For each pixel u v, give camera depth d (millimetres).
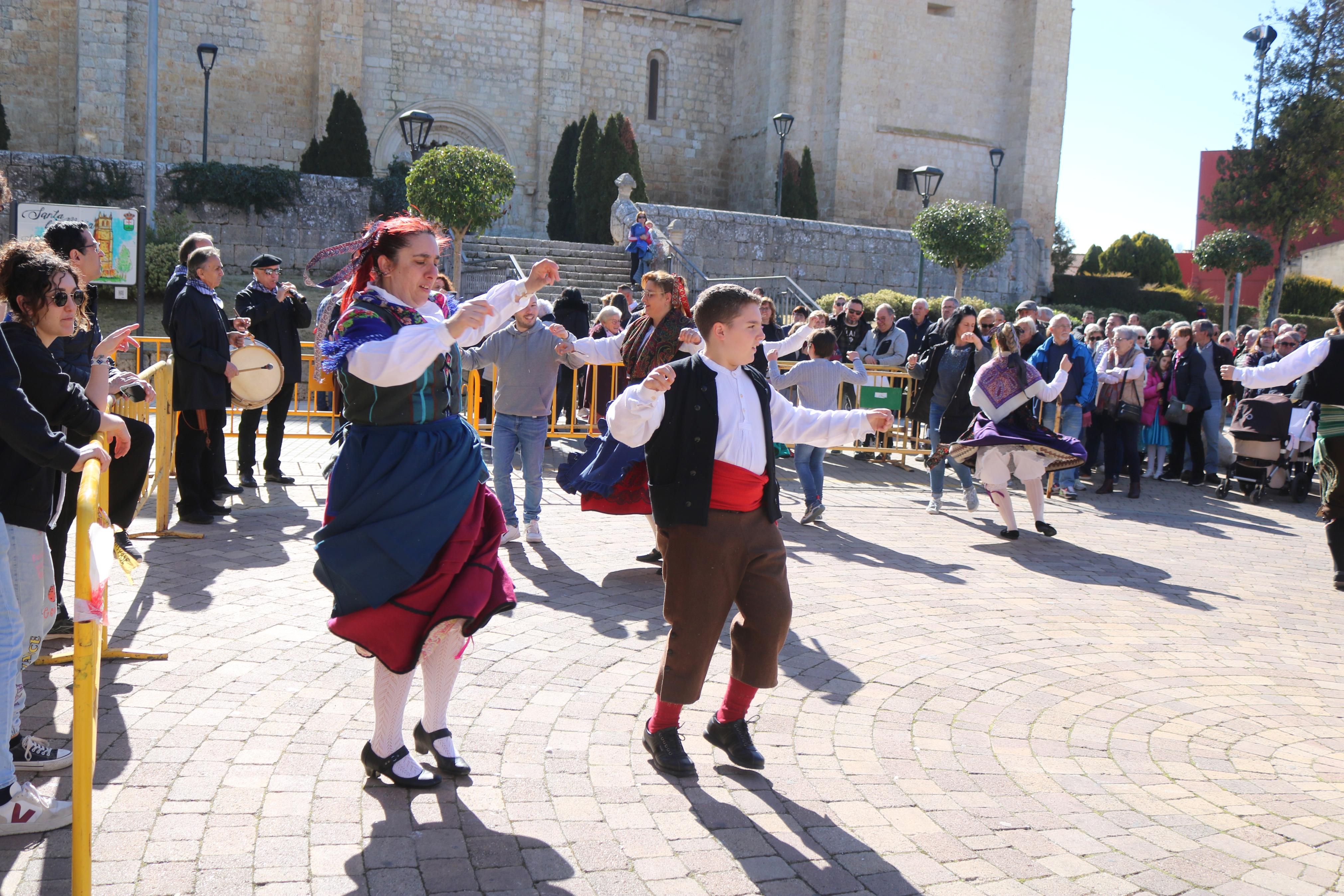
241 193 22844
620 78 32875
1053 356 11000
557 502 8789
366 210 23969
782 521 8656
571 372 12398
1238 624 6098
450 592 3123
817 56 31859
